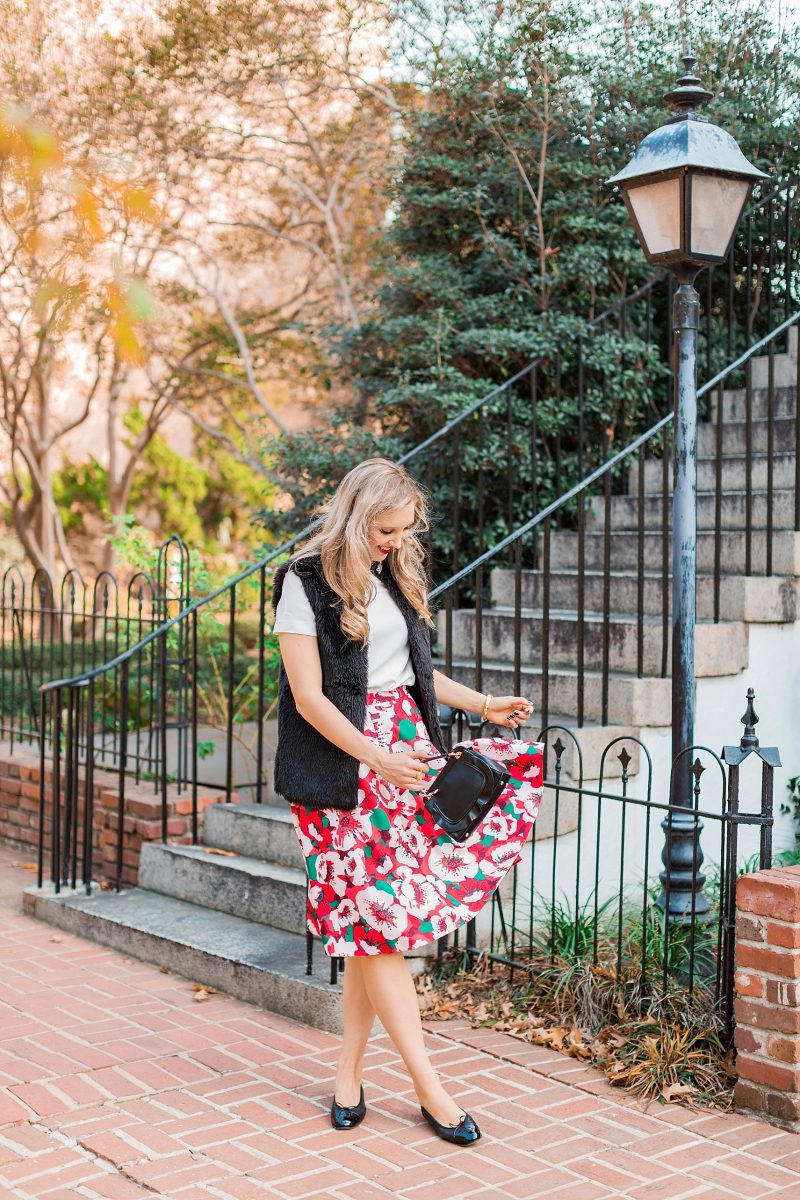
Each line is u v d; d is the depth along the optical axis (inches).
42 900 199.8
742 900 123.3
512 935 156.9
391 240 301.0
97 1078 133.3
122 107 329.1
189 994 162.9
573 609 234.1
